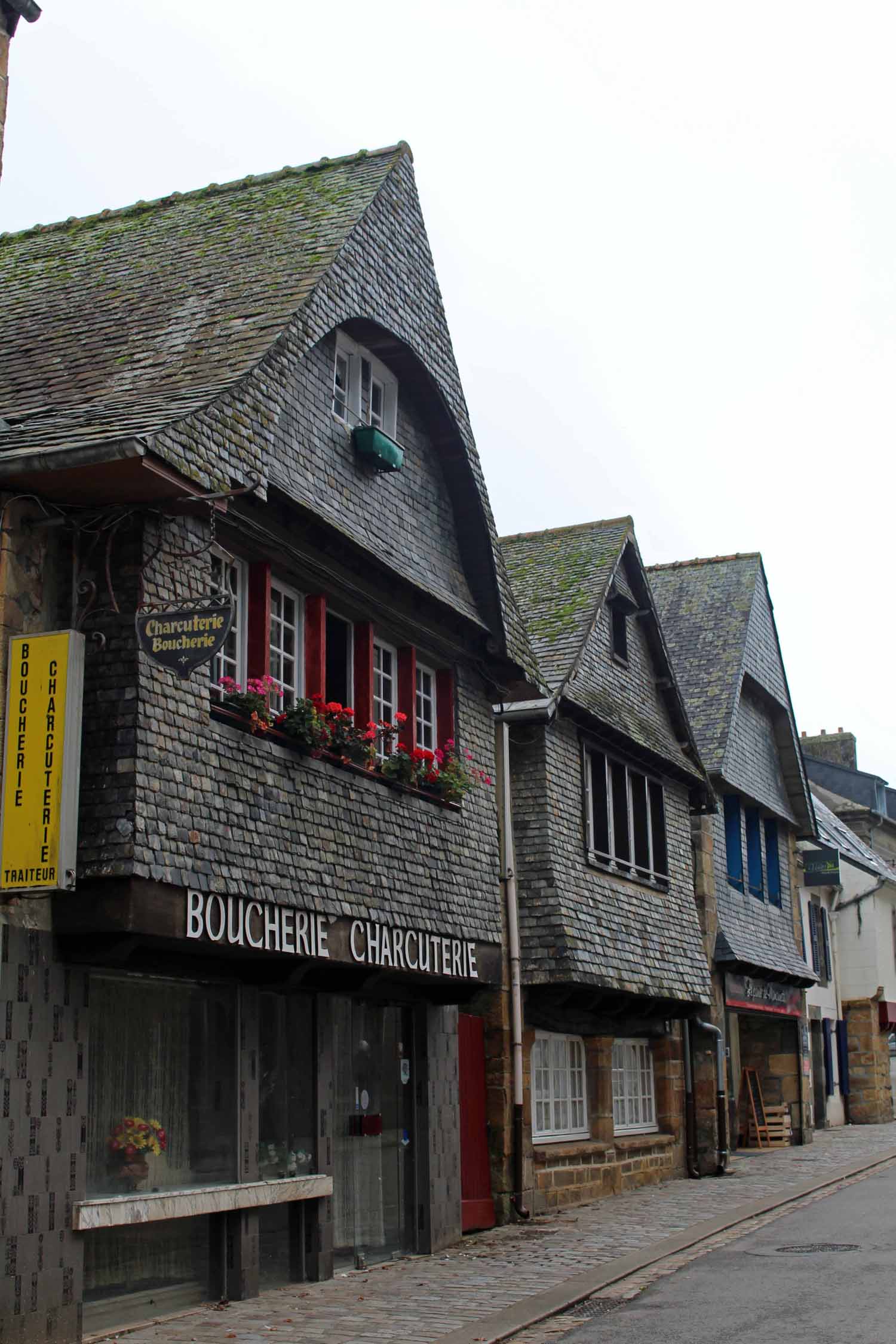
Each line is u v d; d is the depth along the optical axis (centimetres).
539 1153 1602
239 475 976
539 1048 1702
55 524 912
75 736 859
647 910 1883
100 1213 886
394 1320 962
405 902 1209
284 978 1064
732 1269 1141
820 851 2862
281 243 1252
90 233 1408
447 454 1420
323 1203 1148
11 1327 810
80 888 872
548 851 1633
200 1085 1029
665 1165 1964
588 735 1791
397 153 1397
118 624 905
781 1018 2594
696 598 2636
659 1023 2022
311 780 1100
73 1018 888
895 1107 3609
